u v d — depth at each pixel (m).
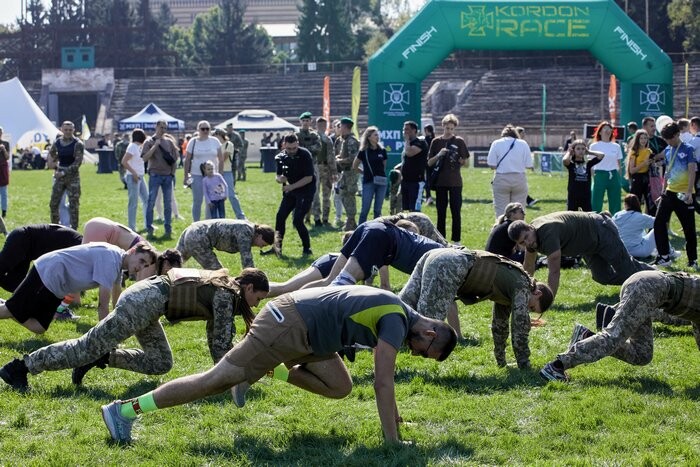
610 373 8.26
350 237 9.37
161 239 16.86
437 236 10.69
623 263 10.82
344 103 73.19
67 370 8.17
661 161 16.78
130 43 91.88
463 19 25.05
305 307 6.14
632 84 25.59
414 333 6.23
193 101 76.00
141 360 7.58
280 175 14.88
